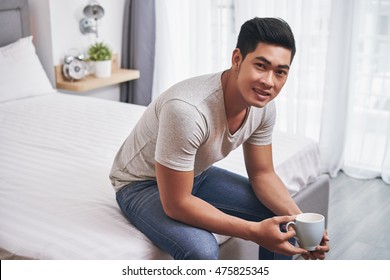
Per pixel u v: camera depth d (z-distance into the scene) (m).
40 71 3.71
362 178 3.63
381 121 3.56
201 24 4.10
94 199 2.08
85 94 4.22
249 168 2.01
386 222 3.04
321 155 3.71
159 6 4.23
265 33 1.58
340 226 2.99
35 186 2.20
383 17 3.38
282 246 1.69
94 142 2.73
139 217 1.82
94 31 4.10
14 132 2.89
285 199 1.95
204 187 2.06
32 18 3.94
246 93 1.62
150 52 4.31
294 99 3.79
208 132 1.68
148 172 1.87
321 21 3.56
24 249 1.75
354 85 3.57
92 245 1.75
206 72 4.21
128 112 3.29
